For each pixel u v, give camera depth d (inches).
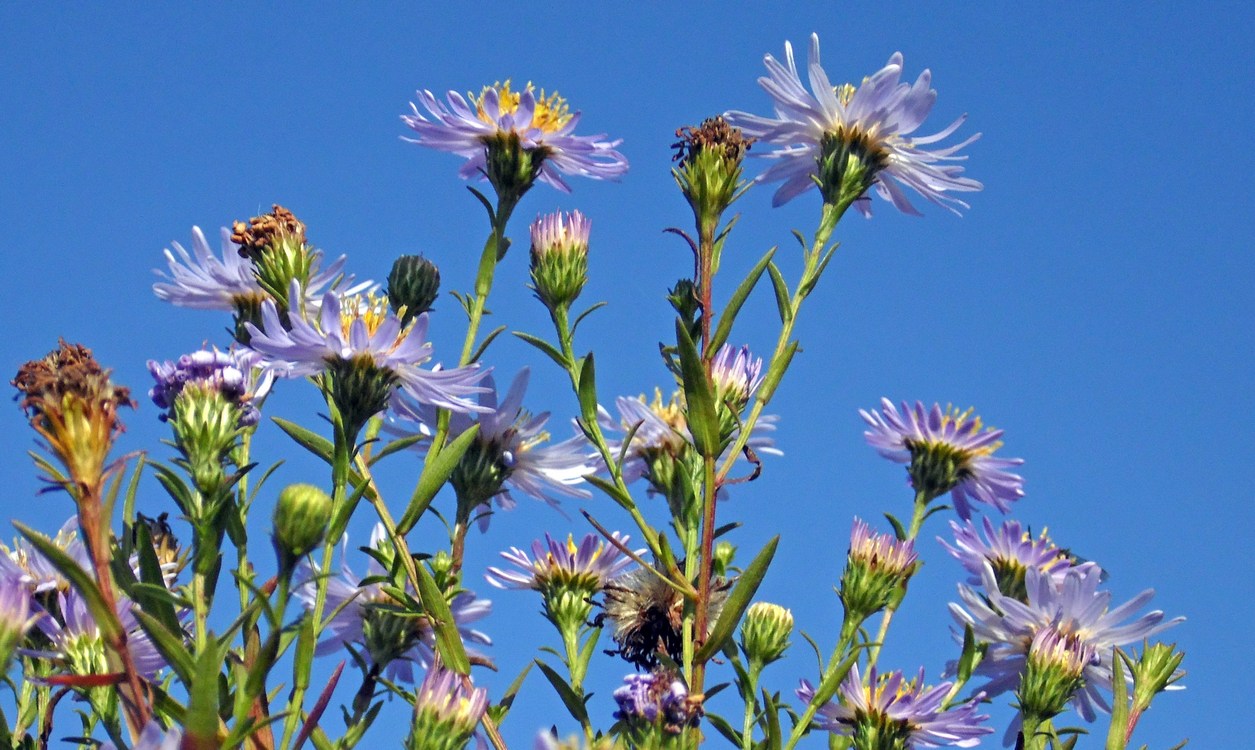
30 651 17.8
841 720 19.8
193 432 18.1
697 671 18.8
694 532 19.7
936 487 21.6
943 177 20.8
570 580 20.5
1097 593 20.4
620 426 20.6
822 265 20.0
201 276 19.9
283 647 17.8
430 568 19.7
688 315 19.9
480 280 19.8
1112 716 19.6
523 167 20.5
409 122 20.5
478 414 20.0
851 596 20.1
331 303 18.7
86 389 17.1
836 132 20.7
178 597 17.4
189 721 16.7
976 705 19.6
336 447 18.4
